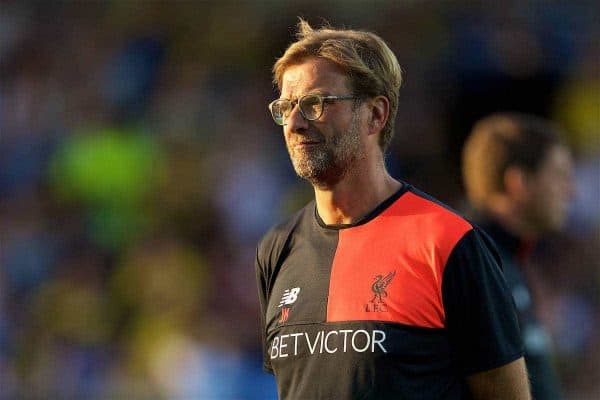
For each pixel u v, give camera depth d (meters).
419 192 10.54
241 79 36.28
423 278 9.80
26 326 28.95
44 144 33.28
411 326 9.70
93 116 34.31
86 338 28.98
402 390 9.62
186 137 34.47
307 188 33.91
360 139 10.26
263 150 34.72
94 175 32.56
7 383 27.66
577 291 33.34
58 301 29.44
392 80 10.52
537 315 15.06
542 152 14.92
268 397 28.02
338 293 10.09
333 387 9.79
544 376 13.81
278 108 10.32
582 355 32.22
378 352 9.66
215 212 32.84
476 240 9.91
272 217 33.44
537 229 15.02
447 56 37.25
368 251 10.15
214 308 30.55
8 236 30.72
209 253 32.00
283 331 10.32
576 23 38.16
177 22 36.84
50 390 27.88
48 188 32.47
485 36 37.44
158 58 36.22
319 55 10.21
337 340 9.88
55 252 30.92
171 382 28.11
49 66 35.09
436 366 9.76
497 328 9.80
